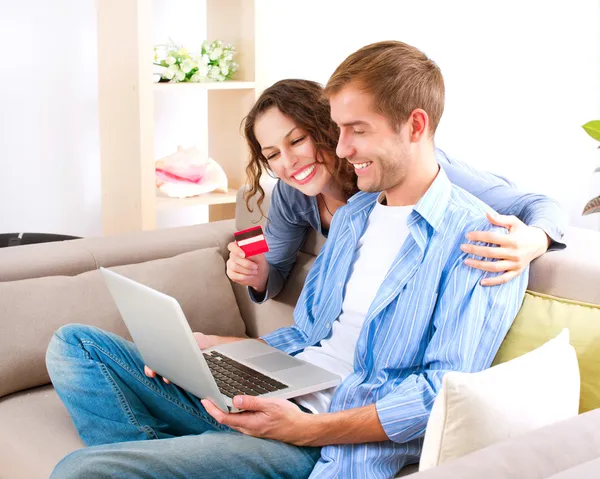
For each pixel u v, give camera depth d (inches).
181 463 53.2
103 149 119.2
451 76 149.2
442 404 45.6
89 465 51.9
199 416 63.3
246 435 56.2
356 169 60.6
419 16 147.6
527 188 153.3
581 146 149.9
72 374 62.0
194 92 136.6
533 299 58.6
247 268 75.1
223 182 119.6
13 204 125.0
